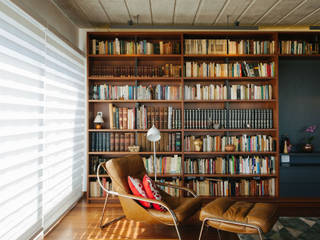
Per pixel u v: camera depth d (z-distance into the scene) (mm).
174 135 3611
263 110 3641
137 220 2445
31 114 2318
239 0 3074
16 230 2068
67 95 3271
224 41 3650
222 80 3816
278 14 3482
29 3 2453
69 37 3582
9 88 1987
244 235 2613
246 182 3611
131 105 3867
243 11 3395
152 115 3617
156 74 3635
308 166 3564
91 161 3627
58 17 3209
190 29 3941
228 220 2031
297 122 3975
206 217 2115
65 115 3184
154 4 3178
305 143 3961
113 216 3113
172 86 3668
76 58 3590
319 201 3537
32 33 2359
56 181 2914
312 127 3789
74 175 3527
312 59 3928
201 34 3641
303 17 3588
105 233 2660
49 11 2941
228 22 3785
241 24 3867
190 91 3660
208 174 3559
